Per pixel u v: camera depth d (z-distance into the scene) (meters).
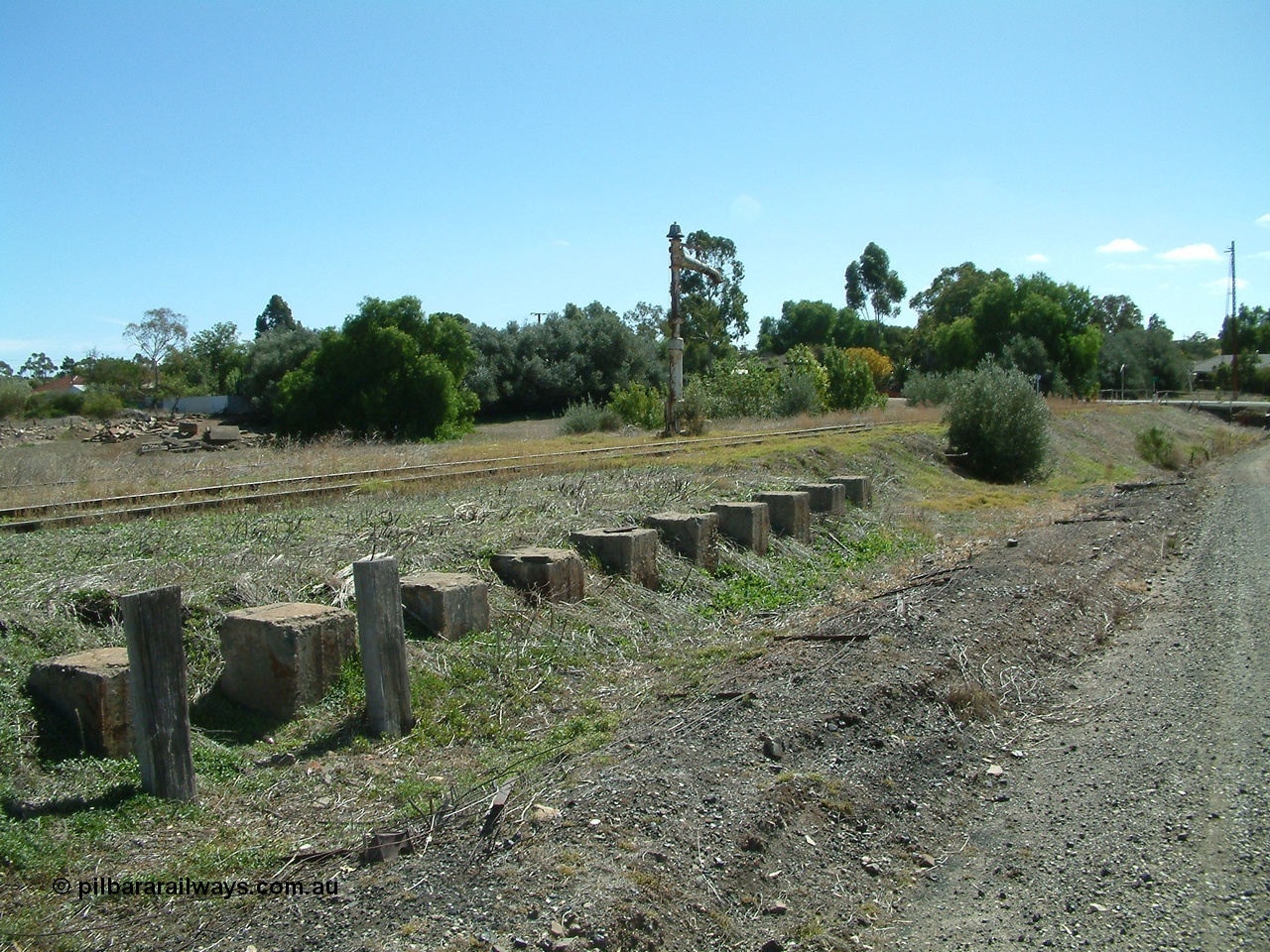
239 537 10.34
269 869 4.64
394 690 6.58
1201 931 4.30
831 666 7.54
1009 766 6.37
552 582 9.41
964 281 99.44
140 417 61.66
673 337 31.70
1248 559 13.84
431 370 43.25
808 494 14.94
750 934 4.23
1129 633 9.84
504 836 4.72
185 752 5.43
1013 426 27.30
